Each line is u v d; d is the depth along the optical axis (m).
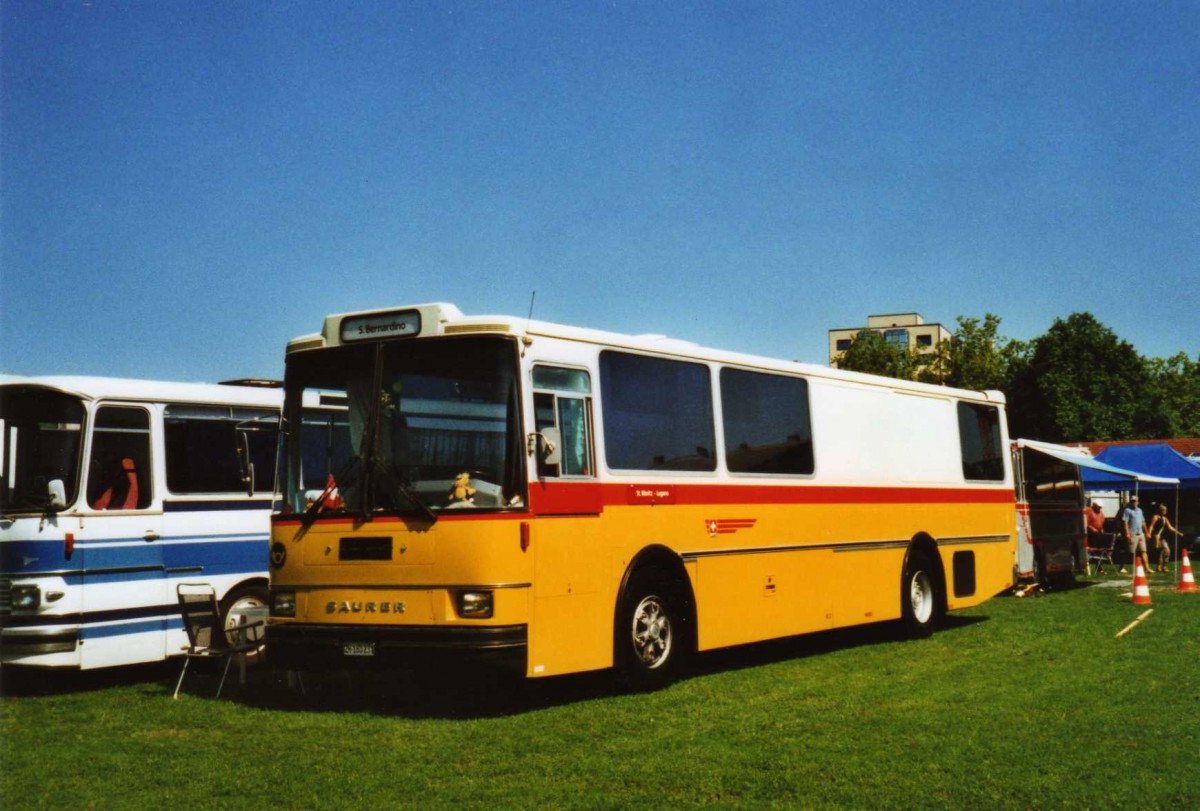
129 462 12.97
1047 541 25.50
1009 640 15.63
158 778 8.13
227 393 14.02
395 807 7.20
